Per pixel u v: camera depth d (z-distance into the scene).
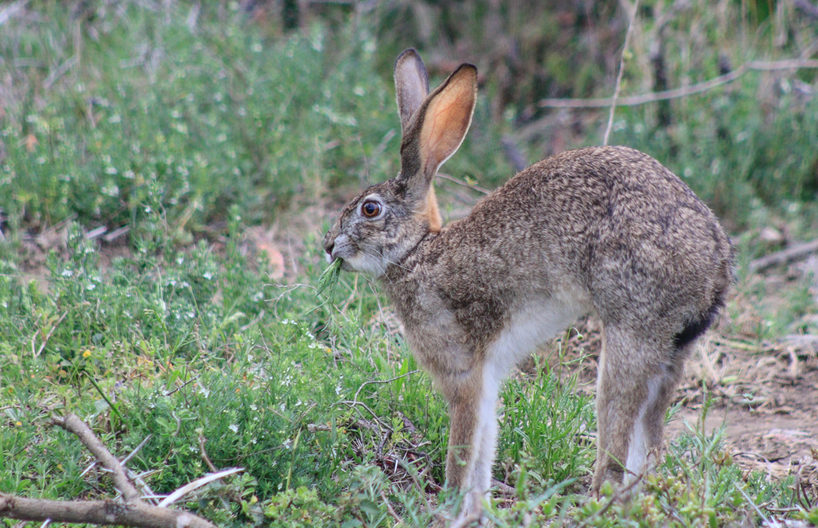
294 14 18.55
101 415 8.37
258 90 14.73
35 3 16.94
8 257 11.43
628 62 16.20
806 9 17.39
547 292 8.42
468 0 18.59
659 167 8.30
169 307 10.12
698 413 10.53
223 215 13.43
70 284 10.01
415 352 8.99
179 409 7.98
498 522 6.66
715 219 8.24
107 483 7.81
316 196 14.11
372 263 9.15
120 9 16.91
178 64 15.13
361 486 7.78
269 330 10.10
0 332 9.72
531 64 17.83
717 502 7.26
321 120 14.55
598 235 8.06
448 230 8.96
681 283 7.84
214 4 17.16
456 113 9.06
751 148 15.48
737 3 18.06
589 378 10.67
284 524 7.12
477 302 8.62
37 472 7.84
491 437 8.60
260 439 7.98
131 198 12.49
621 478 7.92
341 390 8.52
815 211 15.26
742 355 11.60
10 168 12.91
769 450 9.71
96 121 14.19
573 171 8.38
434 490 8.61
